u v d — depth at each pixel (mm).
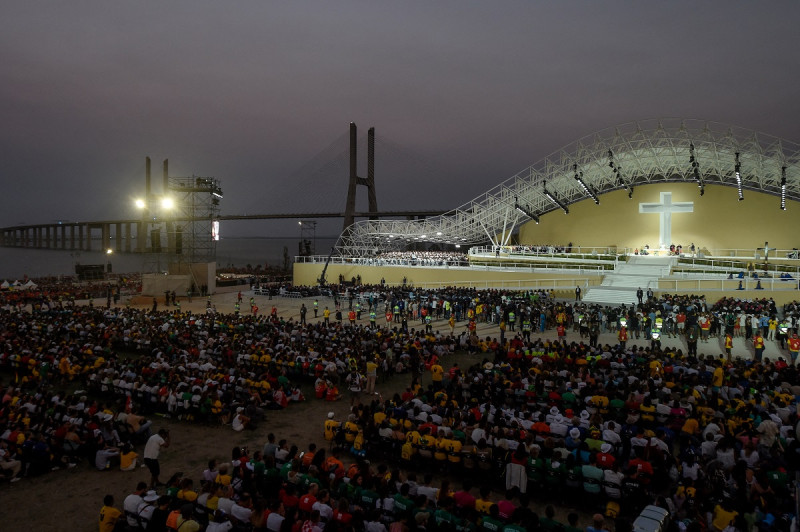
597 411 13648
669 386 14508
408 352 21016
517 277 45875
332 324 26844
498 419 12812
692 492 9242
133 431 13336
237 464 10469
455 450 11492
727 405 13641
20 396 15328
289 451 11453
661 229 52125
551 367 17922
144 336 24531
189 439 14320
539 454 11164
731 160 45781
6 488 11531
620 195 54625
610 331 29359
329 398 17672
